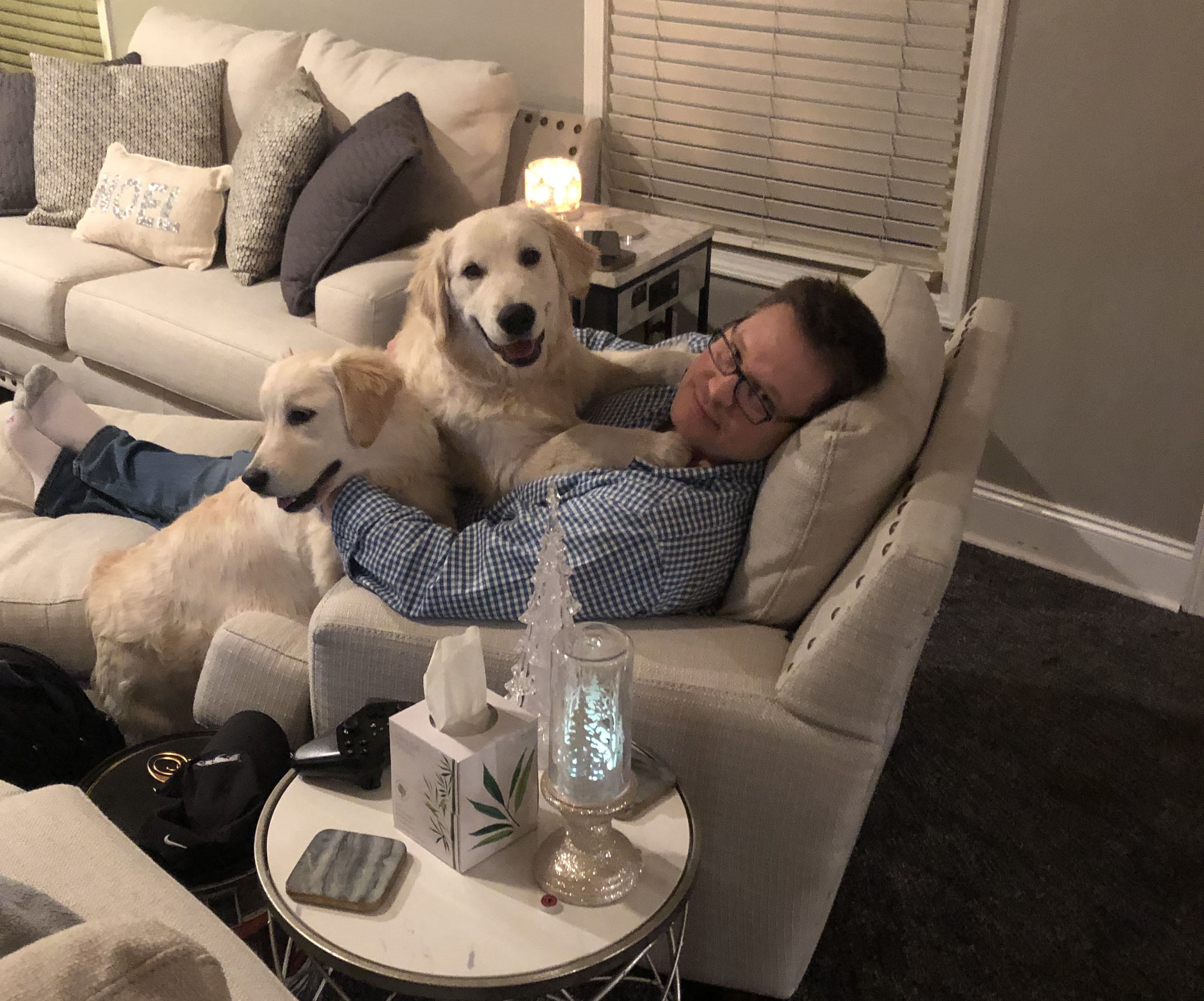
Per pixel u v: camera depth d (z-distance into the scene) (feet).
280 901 3.44
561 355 5.66
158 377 9.02
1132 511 8.16
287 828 3.75
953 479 4.13
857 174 9.06
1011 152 7.82
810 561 4.42
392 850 3.57
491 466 5.47
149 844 4.26
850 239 9.43
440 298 5.47
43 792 3.63
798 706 3.99
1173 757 6.64
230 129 10.78
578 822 3.42
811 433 4.32
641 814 3.81
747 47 9.14
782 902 4.35
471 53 10.82
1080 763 6.59
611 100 10.18
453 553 4.46
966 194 8.11
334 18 11.63
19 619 6.02
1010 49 7.55
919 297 5.10
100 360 9.47
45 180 10.76
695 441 4.84
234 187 9.54
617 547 4.29
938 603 3.76
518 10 10.27
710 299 10.18
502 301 5.18
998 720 6.95
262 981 3.02
